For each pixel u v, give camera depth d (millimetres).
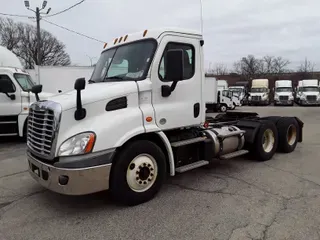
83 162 3541
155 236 3299
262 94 32344
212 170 5824
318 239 3170
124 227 3516
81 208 4074
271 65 63750
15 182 5277
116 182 3883
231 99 25516
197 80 4883
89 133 3637
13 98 8953
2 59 9430
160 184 4344
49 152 3691
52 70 15656
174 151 4660
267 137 6703
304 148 7980
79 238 3287
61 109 3637
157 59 4285
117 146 3791
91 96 3779
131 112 4027
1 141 9602
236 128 6211
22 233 3406
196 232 3365
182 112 4652
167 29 4445
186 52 4699
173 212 3893
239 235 3275
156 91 4312
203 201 4246
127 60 4551
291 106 30688
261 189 4711
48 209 4066
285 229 3391
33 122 4098
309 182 5043
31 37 46250
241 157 6887
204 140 5051
